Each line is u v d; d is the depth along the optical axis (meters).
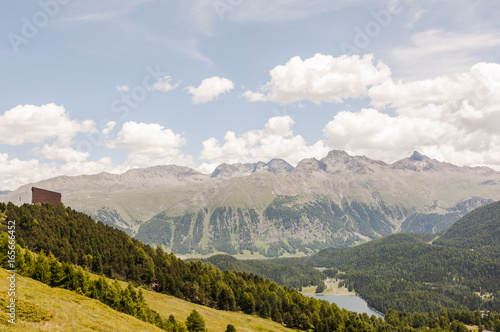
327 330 184.38
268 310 194.50
